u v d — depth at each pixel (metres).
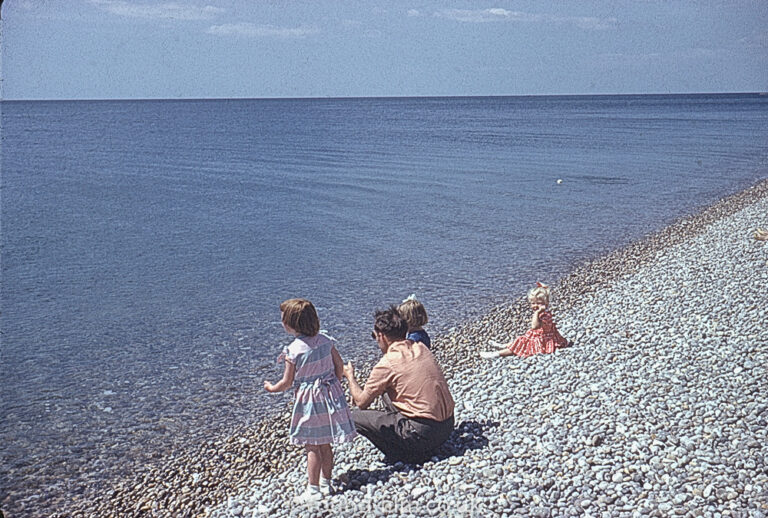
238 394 9.91
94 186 35.00
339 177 37.44
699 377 7.94
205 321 13.48
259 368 10.95
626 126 82.94
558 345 10.15
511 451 6.52
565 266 17.00
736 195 27.50
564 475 5.97
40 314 14.05
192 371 10.86
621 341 9.91
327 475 6.20
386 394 6.89
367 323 13.05
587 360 9.13
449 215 25.06
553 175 36.53
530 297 10.18
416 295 14.85
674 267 15.26
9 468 7.83
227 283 16.33
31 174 40.62
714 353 8.75
